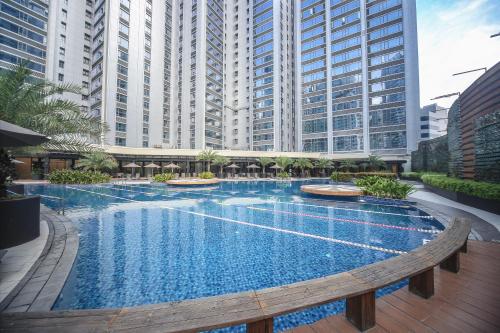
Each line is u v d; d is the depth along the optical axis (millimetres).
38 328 1831
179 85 48469
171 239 6836
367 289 2447
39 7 34125
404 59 39219
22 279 3848
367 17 42969
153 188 20641
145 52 40469
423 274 3219
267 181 32156
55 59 35562
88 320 1913
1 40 30266
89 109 39062
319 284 2520
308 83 49969
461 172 13273
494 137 9547
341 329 2654
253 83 54281
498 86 9445
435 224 8477
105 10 36062
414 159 31391
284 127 53219
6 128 3818
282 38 53844
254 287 4195
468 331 2537
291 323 3186
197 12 47406
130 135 37188
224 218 9531
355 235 7254
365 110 42281
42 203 12367
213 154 35500
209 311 2051
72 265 4527
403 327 2609
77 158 28344
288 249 6090
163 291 4023
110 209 11133
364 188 14406
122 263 5145
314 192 14961
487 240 5688
